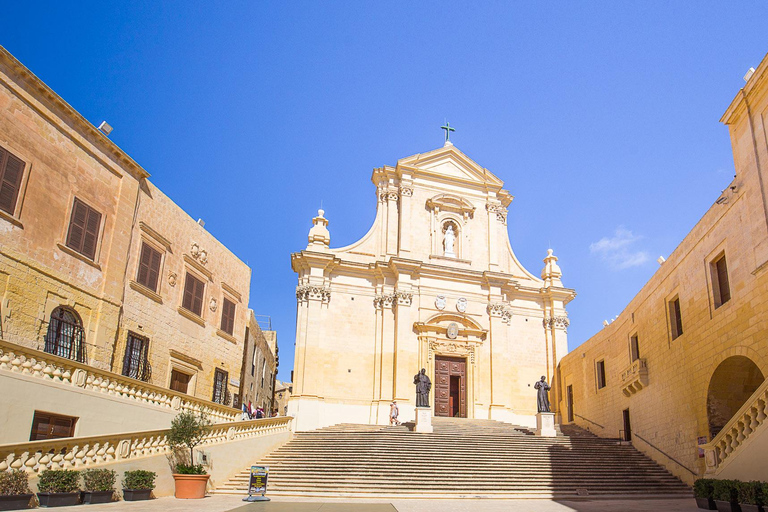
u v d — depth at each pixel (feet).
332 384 116.47
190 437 66.28
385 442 87.66
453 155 137.28
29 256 64.80
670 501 67.51
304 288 119.34
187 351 91.56
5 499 44.14
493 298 127.75
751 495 49.21
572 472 78.54
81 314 71.46
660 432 84.74
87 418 61.46
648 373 90.22
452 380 123.95
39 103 67.31
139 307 81.35
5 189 62.69
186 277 92.99
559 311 132.46
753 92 62.85
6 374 53.01
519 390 126.62
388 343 119.44
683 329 77.92
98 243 75.00
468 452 83.82
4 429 52.31
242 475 76.59
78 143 73.05
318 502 62.23
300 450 85.20
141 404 69.41
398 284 122.01
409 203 130.93
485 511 55.88
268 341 182.80
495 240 133.39
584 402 119.03
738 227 64.59
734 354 64.49
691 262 76.07
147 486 59.26
